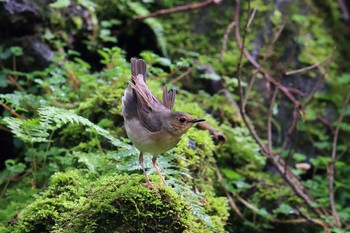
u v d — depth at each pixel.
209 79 10.22
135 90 5.97
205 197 7.33
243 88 10.57
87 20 10.06
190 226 5.71
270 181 9.26
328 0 12.73
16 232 6.02
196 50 10.92
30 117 8.20
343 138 10.96
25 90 8.95
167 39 10.95
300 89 11.02
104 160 7.06
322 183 9.96
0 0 9.05
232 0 11.53
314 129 10.73
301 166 9.23
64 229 5.60
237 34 10.46
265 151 9.01
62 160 7.37
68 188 6.35
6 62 9.05
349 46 12.48
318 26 12.23
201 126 8.45
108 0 10.73
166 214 5.62
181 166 7.03
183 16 11.24
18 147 8.20
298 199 9.14
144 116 5.80
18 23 9.16
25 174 7.71
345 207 9.89
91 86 8.75
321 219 8.96
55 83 8.33
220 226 6.91
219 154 8.83
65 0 9.24
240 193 9.04
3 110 8.38
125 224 5.54
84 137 7.96
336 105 11.16
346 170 10.45
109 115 8.01
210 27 11.22
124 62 9.16
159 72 9.66
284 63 11.12
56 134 8.18
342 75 11.73
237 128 9.50
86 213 5.61
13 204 7.03
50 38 9.43
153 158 6.13
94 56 10.24
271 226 8.70
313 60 11.41
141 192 5.65
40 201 6.12
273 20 11.38
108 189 5.85
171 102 6.38
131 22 10.81
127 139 7.27
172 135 5.78
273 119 10.52
